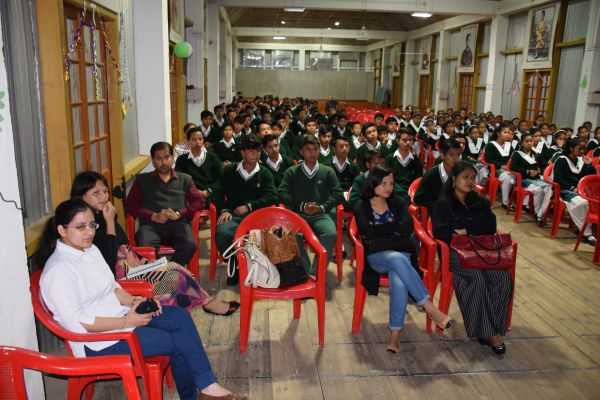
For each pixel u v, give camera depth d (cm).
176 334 213
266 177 392
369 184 303
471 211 305
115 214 260
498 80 1210
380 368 266
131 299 224
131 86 448
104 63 375
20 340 183
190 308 257
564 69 971
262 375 257
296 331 303
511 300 298
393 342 280
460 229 301
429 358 277
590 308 344
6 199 174
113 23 380
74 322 191
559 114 989
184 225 350
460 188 300
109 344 201
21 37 238
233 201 389
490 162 639
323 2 1154
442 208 305
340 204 388
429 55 1734
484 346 290
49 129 272
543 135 755
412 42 1928
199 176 479
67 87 276
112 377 208
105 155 381
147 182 353
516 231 527
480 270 286
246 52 2506
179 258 331
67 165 277
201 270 396
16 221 181
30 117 249
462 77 1482
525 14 1108
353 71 2377
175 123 714
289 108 1237
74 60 305
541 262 432
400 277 279
